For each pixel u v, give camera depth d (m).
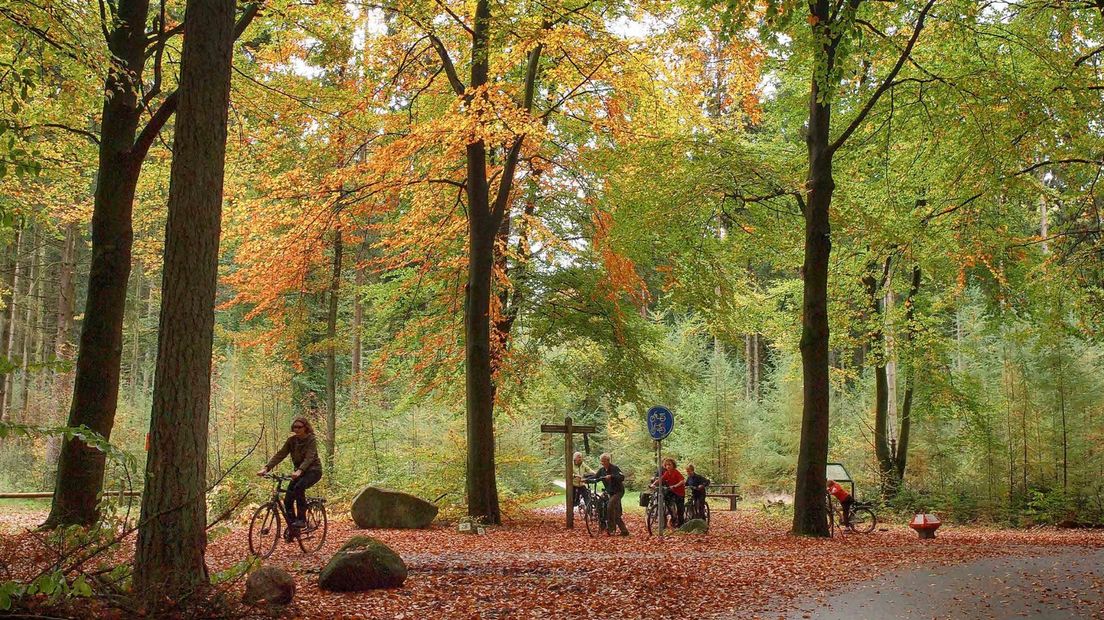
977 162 17.34
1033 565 11.35
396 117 18.84
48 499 22.91
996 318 24.58
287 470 23.73
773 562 11.64
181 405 7.40
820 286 16.84
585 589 9.37
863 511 21.89
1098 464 23.66
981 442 24.80
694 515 20.02
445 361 22.34
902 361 26.06
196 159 7.59
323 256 21.08
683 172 17.61
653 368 24.31
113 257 12.55
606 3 16.55
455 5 17.28
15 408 30.19
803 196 20.83
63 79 10.72
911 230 20.05
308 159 18.17
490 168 21.45
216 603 7.28
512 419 26.53
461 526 17.47
